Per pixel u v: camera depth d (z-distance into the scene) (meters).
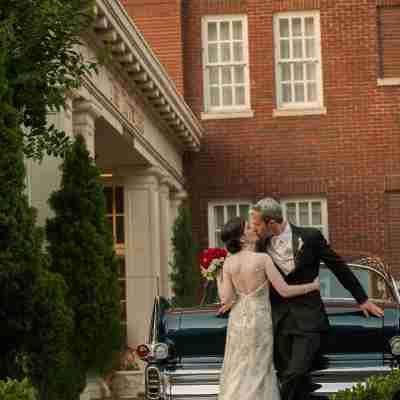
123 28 21.38
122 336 18.16
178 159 34.09
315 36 34.88
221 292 12.80
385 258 34.00
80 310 16.81
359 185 34.25
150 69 24.91
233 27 35.16
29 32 11.85
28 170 17.80
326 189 34.34
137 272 29.22
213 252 14.48
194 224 34.81
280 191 34.53
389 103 34.41
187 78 35.09
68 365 15.34
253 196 34.66
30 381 12.10
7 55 11.45
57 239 16.88
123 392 24.03
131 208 29.25
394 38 34.59
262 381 12.32
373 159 34.31
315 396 12.96
